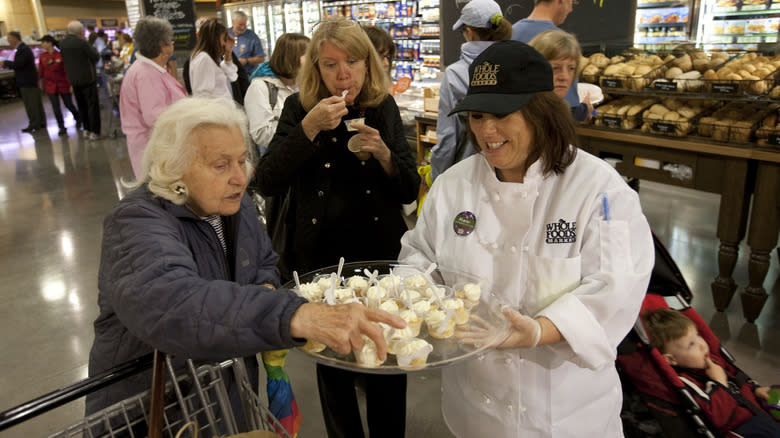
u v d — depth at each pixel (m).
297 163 1.85
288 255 2.12
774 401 1.74
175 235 1.15
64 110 13.43
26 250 4.64
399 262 1.61
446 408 1.61
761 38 3.84
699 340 1.82
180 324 0.98
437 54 5.61
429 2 5.55
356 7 6.81
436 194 1.53
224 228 1.37
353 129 1.81
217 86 4.38
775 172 2.66
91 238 4.85
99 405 1.26
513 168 1.34
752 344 2.78
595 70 3.56
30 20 17.92
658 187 5.25
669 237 4.12
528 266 1.31
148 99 3.58
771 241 2.77
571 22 4.18
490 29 2.62
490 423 1.42
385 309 1.32
